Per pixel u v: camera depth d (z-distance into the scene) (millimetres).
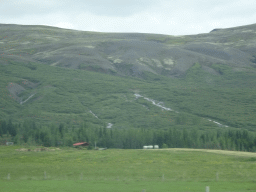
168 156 95812
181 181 51719
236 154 95875
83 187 45469
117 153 105438
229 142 170000
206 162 82375
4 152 123125
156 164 81812
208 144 173000
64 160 96625
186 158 90938
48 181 52906
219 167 71938
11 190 42969
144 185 47000
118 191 41594
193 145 180625
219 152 102062
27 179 57062
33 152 118125
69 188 44656
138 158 93938
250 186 45094
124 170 71500
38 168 77562
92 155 103312
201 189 42656
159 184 47906
